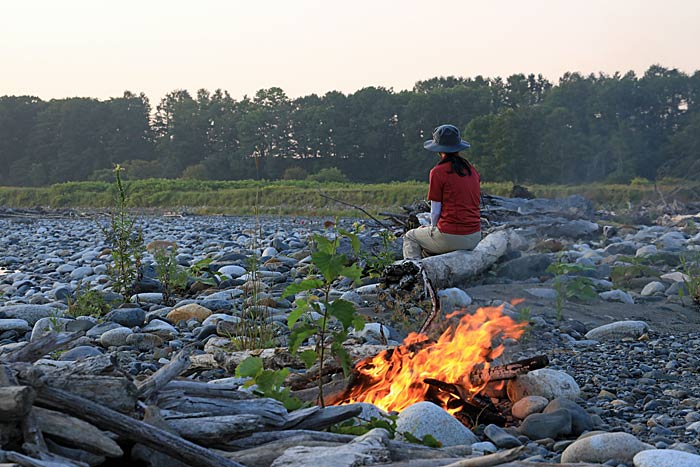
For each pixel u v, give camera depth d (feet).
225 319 21.01
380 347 15.43
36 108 469.57
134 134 447.42
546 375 14.85
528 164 282.97
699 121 291.99
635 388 15.72
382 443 9.82
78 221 95.20
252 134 398.21
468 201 26.17
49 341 10.03
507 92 395.34
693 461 10.39
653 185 88.84
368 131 396.57
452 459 9.45
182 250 44.14
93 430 8.59
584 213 50.67
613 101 313.73
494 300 24.07
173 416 9.97
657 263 32.27
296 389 14.61
